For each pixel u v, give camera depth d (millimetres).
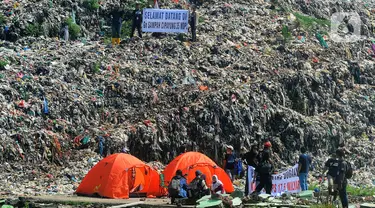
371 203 39719
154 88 56156
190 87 56719
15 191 41094
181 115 53062
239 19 69938
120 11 62250
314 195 39938
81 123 51219
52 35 62594
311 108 59781
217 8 71625
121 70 57406
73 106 51625
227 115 54094
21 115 49094
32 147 47000
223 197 36062
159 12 63000
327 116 59781
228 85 57562
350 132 59531
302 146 55781
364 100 62812
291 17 71875
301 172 42438
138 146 50281
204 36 64875
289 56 64125
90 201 37219
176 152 51531
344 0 80875
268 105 56812
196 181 38000
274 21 70688
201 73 59281
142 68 58062
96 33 64812
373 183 52125
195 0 73688
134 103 54344
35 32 61625
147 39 62844
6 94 50312
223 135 53344
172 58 60719
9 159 45594
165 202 38500
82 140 49219
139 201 38281
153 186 41719
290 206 36469
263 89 57906
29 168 45469
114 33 61812
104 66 57500
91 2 66125
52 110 50844
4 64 53906
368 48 70750
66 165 46906
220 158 52656
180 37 63875
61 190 42250
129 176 41594
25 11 63031
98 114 52625
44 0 65000
